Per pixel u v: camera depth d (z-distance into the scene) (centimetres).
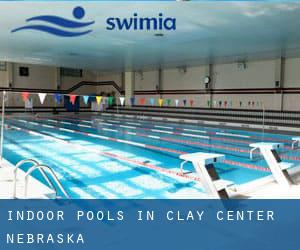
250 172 384
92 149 535
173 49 718
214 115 1023
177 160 450
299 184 296
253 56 824
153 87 1259
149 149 538
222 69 1012
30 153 498
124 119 1137
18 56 898
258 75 917
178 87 1161
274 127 810
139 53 786
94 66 1155
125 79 1359
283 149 527
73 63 1070
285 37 575
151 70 1251
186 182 334
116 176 362
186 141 626
